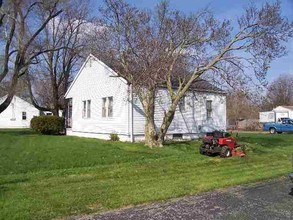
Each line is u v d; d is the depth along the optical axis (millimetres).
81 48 34219
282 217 7293
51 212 7445
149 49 17984
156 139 19609
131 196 8875
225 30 19031
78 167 13156
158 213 7594
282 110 56969
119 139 23203
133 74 19172
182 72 19688
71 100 31578
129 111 22406
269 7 17562
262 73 17781
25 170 12219
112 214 7492
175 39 18609
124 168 12820
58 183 10227
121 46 19062
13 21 29109
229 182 10781
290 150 19875
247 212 7664
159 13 32344
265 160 15727
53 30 36000
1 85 39781
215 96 27078
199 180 11047
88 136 27406
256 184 10742
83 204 8086
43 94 46906
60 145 19547
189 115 25641
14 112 56750
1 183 10055
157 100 23328
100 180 10805
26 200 8258
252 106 19500
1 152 16625
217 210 7828
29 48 31312
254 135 33781
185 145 20484
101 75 25609
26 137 25969
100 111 25688
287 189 10047
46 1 28797
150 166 13352
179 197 9008
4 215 7145
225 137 17031
